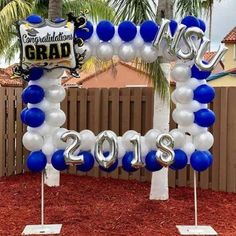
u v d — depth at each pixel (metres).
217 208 5.95
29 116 4.96
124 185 7.43
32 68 4.96
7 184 7.51
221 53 5.07
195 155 5.12
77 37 5.02
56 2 7.21
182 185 7.50
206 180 7.31
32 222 5.28
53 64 4.87
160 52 5.23
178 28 4.99
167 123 6.07
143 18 6.37
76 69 5.00
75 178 8.06
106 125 8.22
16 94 8.56
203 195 6.78
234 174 7.07
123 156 5.14
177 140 5.07
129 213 5.61
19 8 12.71
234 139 7.07
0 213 5.65
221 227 5.14
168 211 5.71
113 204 6.07
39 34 4.70
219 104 7.17
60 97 5.12
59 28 4.73
